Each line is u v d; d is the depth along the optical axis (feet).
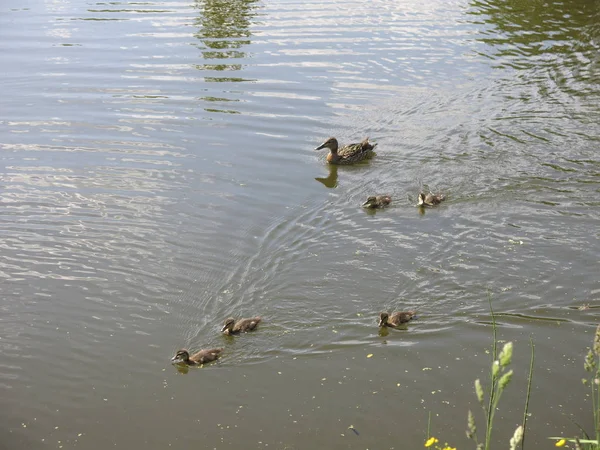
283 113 73.97
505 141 66.80
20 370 40.91
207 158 65.10
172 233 53.57
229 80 81.66
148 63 86.43
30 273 49.24
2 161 64.23
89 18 103.60
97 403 38.47
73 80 81.87
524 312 44.11
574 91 77.51
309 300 46.01
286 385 39.29
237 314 45.06
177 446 35.45
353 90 79.30
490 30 98.12
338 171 63.10
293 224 54.70
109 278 48.70
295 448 35.09
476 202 56.95
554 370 39.55
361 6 109.70
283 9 108.17
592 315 43.55
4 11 107.24
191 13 106.11
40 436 36.32
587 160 62.59
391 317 43.45
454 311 44.55
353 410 37.40
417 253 50.39
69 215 55.88
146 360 41.50
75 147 66.80
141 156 65.26
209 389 39.19
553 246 50.37
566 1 110.11
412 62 87.04
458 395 38.19
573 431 35.42
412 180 61.05
